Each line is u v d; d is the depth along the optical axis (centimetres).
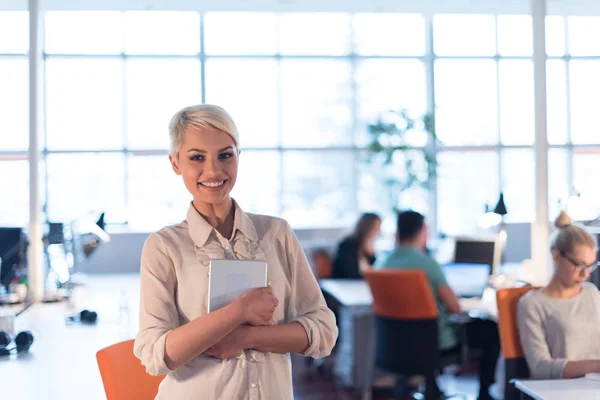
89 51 895
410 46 948
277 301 130
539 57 395
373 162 931
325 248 627
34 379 229
